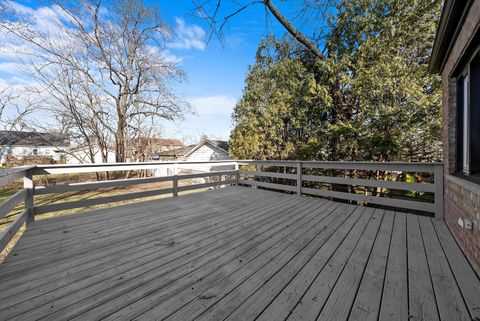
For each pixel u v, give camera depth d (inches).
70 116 405.4
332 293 55.6
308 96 222.8
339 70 207.0
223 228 104.5
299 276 63.4
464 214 78.5
